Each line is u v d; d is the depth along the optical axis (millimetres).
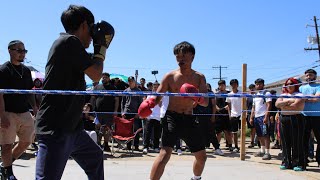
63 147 2490
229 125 9031
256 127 7711
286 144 6199
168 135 3730
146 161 6953
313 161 7156
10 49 4367
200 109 8039
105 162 6746
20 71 4441
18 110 4375
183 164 6551
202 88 3971
